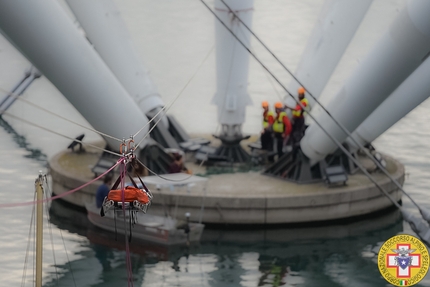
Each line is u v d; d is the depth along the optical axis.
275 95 66.25
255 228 40.12
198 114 62.06
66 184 42.94
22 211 42.50
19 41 33.84
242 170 44.50
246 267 37.06
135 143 41.56
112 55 44.47
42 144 54.19
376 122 43.19
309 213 40.47
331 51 44.84
